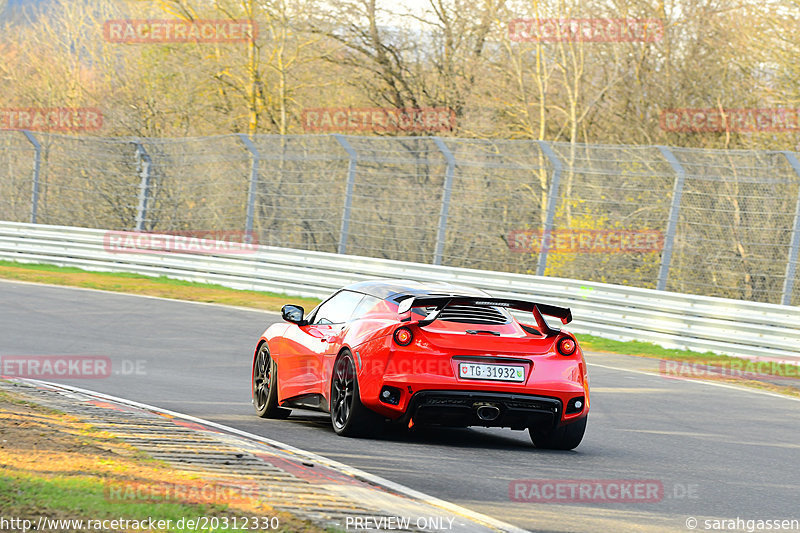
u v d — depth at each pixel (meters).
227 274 78.88
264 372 32.19
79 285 74.00
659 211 85.75
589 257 80.00
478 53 125.69
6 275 76.81
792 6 94.94
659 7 109.44
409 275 72.00
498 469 24.39
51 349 44.25
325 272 74.56
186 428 26.86
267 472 21.75
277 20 122.12
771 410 39.66
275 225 92.88
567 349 27.47
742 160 94.81
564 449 28.50
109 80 148.75
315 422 31.38
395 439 28.11
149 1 125.12
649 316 60.19
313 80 127.62
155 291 72.62
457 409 26.33
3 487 17.70
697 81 107.75
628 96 113.69
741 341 56.09
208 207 92.44
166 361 43.19
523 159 112.31
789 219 75.88
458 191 74.69
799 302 72.56
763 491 23.81
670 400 40.66
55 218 95.12
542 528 18.78
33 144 91.56
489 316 28.31
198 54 128.38
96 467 20.44
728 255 77.81
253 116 124.69
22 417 25.95
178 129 130.88
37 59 156.50
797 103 95.06
